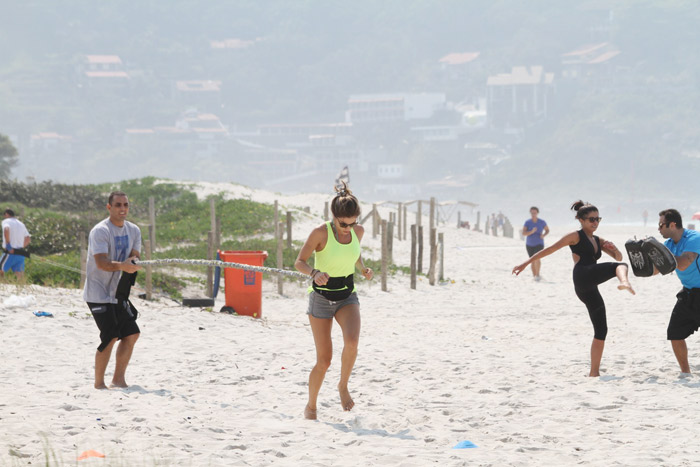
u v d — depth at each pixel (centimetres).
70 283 4172
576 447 1498
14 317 2934
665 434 1598
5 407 1700
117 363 2011
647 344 2791
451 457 1413
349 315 1700
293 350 2705
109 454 1350
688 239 2134
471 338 3092
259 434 1578
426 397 2009
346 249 1656
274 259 5325
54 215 6781
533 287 5222
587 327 3384
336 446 1497
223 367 2386
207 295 4003
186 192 8856
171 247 6438
